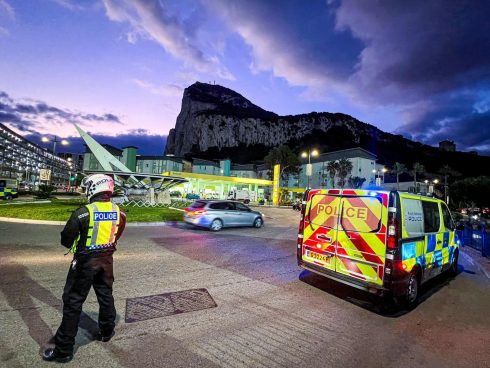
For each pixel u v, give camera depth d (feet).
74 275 8.18
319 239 16.10
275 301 14.10
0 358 8.13
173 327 10.71
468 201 164.55
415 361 9.45
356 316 12.89
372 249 13.50
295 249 27.86
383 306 14.34
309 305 13.84
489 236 30.27
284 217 72.59
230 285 16.08
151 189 82.58
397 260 12.93
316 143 585.22
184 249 24.90
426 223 16.05
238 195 141.18
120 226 9.32
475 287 18.88
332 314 12.95
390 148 616.80
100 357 8.48
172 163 252.62
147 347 9.21
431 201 17.17
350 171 280.92
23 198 102.01
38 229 32.68
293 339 10.41
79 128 84.79
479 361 9.66
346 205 14.97
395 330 11.77
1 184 108.06
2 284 14.21
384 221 13.30
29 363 7.96
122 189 82.94
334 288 16.60
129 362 8.31
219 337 10.18
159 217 46.68
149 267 18.71
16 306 11.67
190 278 16.89
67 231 7.93
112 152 227.81
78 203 70.23
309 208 16.99
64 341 7.99
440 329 12.14
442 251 18.17
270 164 278.46
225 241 30.22
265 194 215.10
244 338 10.23
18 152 392.47
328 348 9.91
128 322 10.87
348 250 14.49
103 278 8.96
